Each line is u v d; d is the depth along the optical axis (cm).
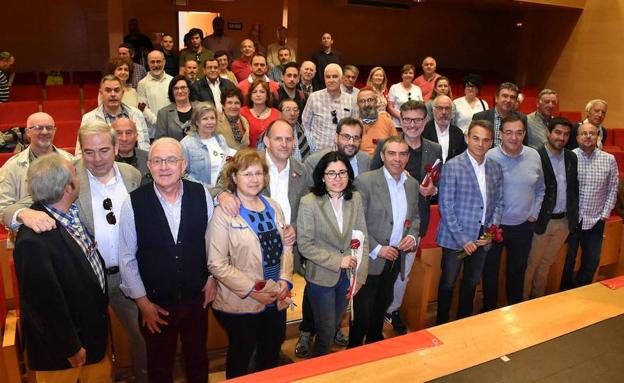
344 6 1102
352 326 278
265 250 218
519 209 313
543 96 404
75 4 943
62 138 541
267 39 1031
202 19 1008
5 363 222
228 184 223
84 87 728
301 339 297
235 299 218
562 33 917
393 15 1145
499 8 1059
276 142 266
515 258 325
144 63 726
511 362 164
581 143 354
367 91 388
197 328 227
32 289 178
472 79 486
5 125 539
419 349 169
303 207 248
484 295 327
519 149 312
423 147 316
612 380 157
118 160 294
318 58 671
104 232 229
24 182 266
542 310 198
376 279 277
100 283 203
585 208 361
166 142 210
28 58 938
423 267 317
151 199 211
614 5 823
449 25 1195
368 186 273
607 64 841
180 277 215
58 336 182
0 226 322
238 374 228
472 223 298
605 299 209
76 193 195
